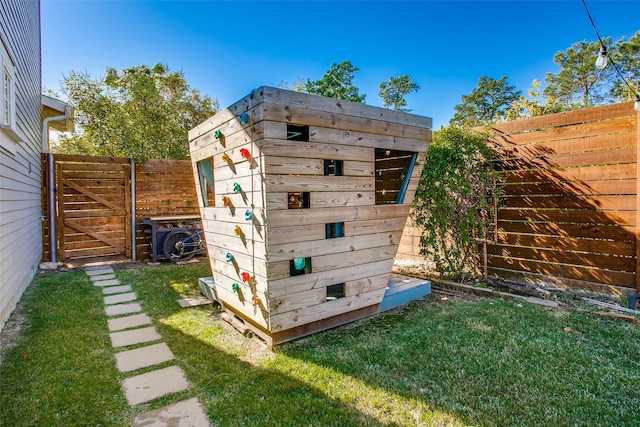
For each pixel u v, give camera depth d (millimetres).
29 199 5105
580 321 3311
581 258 4230
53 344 2961
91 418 1971
